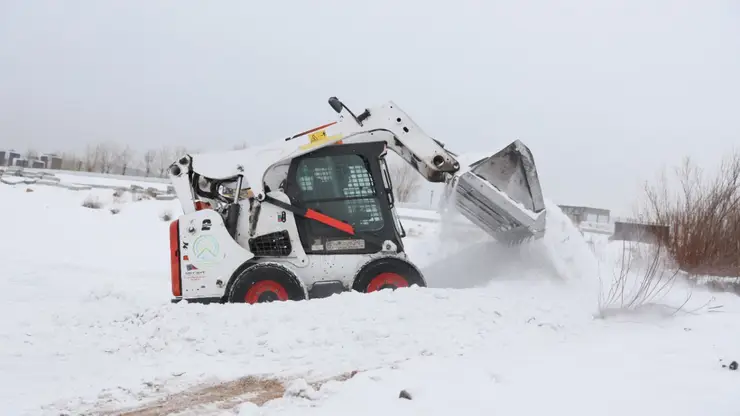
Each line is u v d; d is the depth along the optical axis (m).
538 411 3.79
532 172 7.91
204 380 4.82
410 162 8.26
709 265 10.16
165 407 4.30
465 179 7.88
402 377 4.54
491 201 7.93
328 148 7.74
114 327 6.51
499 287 7.64
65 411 4.27
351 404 4.03
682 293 8.15
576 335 5.93
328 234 7.56
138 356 5.57
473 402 3.96
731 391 4.13
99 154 52.34
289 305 6.21
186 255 7.36
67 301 8.90
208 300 7.30
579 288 7.73
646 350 5.29
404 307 6.09
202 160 7.77
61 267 11.96
